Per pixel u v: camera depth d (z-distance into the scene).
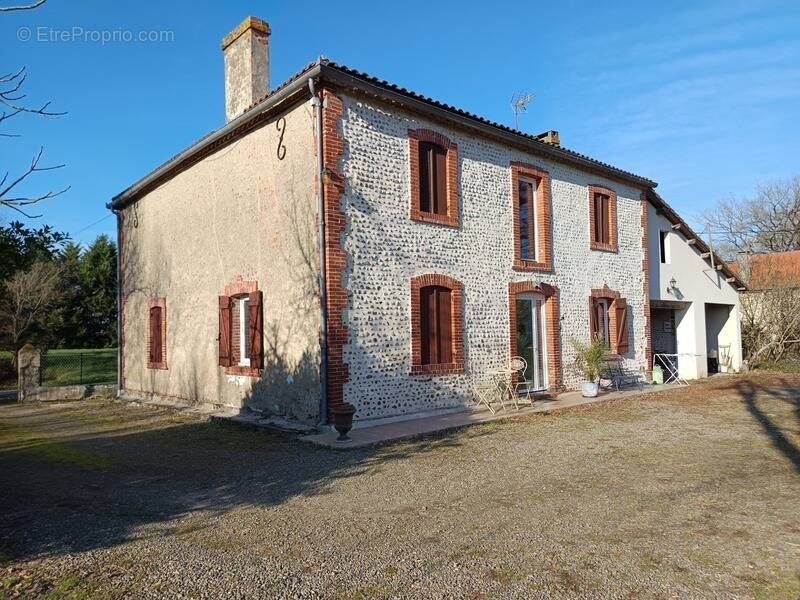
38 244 7.28
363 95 10.30
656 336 20.70
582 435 9.13
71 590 3.65
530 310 13.79
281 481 6.61
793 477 6.42
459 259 11.89
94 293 34.75
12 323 23.34
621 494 5.80
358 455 7.89
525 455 7.71
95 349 32.72
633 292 16.84
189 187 13.66
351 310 9.91
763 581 3.74
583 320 14.95
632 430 9.55
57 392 17.02
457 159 12.05
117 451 8.70
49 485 6.62
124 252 16.70
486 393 12.03
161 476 7.00
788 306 23.06
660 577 3.80
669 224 19.33
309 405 9.84
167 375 14.38
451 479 6.50
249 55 12.93
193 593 3.60
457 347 11.65
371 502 5.66
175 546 4.47
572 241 14.88
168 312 14.39
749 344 23.98
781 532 4.64
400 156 10.92
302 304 10.12
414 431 9.32
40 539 4.67
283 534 4.73
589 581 3.75
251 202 11.53
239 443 9.03
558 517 5.07
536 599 3.50
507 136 12.77
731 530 4.70
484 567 3.99
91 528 4.96
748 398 13.48
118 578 3.84
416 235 11.09
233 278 12.01
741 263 25.86
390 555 4.22
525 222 13.91
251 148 11.58
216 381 12.49
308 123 10.11
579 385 14.66
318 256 9.72
